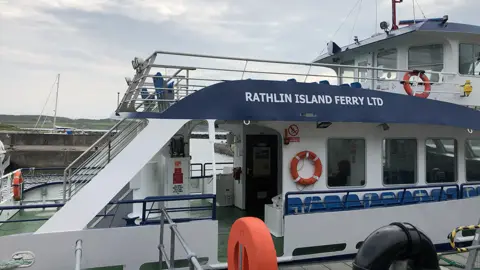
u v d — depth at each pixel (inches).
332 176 285.6
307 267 246.5
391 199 296.8
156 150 220.1
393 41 339.3
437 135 318.0
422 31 310.0
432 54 338.3
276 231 271.6
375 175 297.3
